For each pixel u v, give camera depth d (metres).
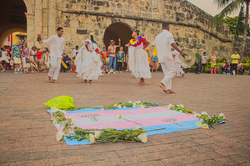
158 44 6.47
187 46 22.78
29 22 17.05
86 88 7.25
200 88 8.17
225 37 25.61
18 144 2.47
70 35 17.67
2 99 5.03
